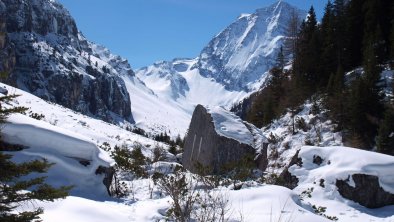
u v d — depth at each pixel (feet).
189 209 30.86
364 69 123.85
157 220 36.06
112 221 34.58
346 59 151.84
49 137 45.93
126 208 39.47
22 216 22.80
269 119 145.89
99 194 45.73
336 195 54.90
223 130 69.51
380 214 51.57
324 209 47.21
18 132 44.73
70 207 34.86
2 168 22.56
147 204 40.86
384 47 144.46
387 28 154.10
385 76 126.52
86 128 174.70
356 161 57.21
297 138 110.93
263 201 40.55
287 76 180.75
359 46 155.43
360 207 53.31
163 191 47.55
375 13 156.04
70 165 45.29
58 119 177.88
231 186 49.24
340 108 107.65
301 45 185.88
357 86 104.73
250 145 67.67
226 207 38.45
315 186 56.85
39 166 23.84
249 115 184.65
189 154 77.00
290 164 63.72
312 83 149.18
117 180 51.01
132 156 64.59
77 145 47.01
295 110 129.90
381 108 104.37
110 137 170.60
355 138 98.12
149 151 107.76
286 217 36.35
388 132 93.56
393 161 56.75
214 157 67.21
